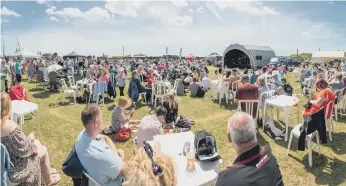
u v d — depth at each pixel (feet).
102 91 31.42
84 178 8.29
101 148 8.25
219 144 18.35
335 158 15.70
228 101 33.63
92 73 39.65
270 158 6.31
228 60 137.18
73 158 8.31
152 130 13.88
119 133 18.74
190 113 27.53
